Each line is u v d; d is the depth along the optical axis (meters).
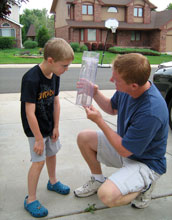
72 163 2.85
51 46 1.79
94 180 2.19
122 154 1.77
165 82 3.87
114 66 1.68
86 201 2.16
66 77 10.84
